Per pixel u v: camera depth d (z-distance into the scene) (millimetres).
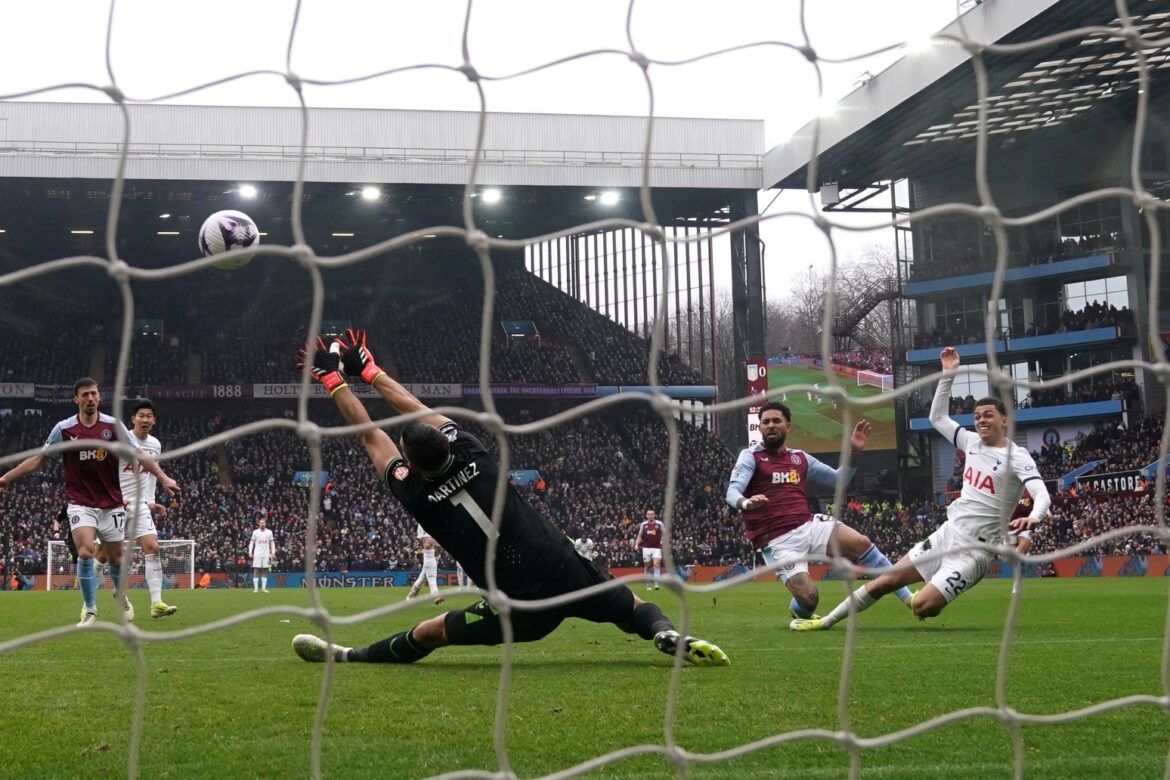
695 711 4461
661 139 39969
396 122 38156
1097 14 28109
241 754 3627
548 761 3545
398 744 3795
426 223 47281
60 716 4383
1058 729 4082
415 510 5574
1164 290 39094
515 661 6438
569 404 46312
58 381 42688
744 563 37094
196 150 36625
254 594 21719
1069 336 39969
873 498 44688
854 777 2840
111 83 2826
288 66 2980
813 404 46125
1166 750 3713
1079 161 40156
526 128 39031
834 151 37781
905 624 9891
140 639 2541
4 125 35594
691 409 2877
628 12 3158
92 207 42438
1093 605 13734
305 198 42281
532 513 5648
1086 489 37281
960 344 42625
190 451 2662
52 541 24578
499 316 50219
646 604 6016
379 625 10195
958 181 42531
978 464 8523
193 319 47125
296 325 47875
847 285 51500
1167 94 35781
